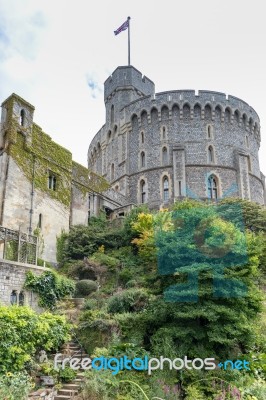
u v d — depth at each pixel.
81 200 24.84
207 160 31.52
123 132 35.34
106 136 37.84
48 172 22.00
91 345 10.43
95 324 10.67
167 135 32.59
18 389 7.58
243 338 8.70
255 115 35.44
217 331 8.40
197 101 32.91
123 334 10.11
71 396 8.38
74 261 20.11
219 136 32.44
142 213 19.86
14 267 12.77
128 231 20.59
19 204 19.44
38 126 22.14
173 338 8.99
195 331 8.59
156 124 33.38
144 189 32.12
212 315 8.09
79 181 25.20
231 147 32.47
